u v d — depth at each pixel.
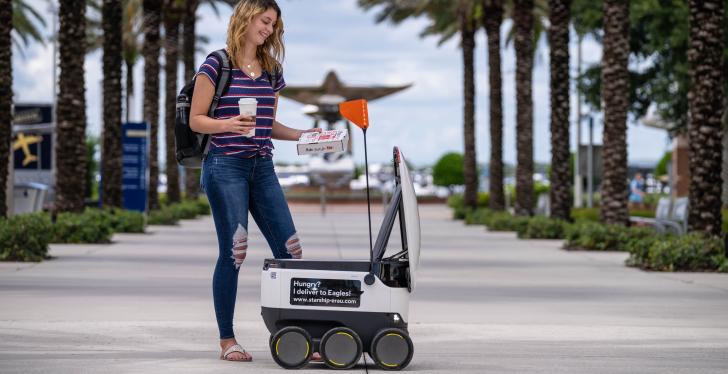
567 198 34.56
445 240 32.44
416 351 10.34
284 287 9.09
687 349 10.59
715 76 22.52
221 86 9.12
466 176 56.31
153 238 30.44
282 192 9.43
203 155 9.25
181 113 9.20
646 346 10.78
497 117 50.28
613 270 20.78
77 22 28.91
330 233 35.56
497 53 50.41
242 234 9.23
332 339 9.01
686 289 16.97
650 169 84.19
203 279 17.66
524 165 40.94
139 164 37.78
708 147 22.56
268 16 9.12
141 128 37.72
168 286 16.41
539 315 13.34
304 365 9.07
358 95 88.19
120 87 35.75
